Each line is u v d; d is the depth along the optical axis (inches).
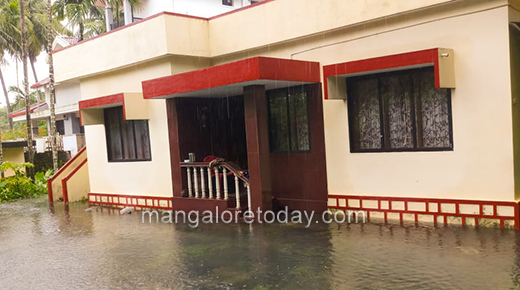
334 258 216.5
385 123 290.4
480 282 172.6
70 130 946.1
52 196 522.3
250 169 313.4
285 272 201.8
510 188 241.4
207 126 385.1
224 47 371.9
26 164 607.8
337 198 314.8
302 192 335.3
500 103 241.1
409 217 280.2
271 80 288.5
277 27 333.4
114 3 613.6
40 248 288.4
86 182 517.7
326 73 289.4
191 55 371.2
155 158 397.7
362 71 273.3
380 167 293.0
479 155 250.7
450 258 202.5
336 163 314.8
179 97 363.9
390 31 281.0
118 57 402.3
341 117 308.8
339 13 297.1
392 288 173.8
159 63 377.1
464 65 252.2
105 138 447.2
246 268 211.6
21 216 428.8
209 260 228.7
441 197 267.0
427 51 246.2
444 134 265.6
